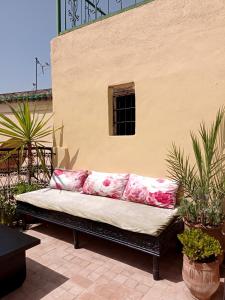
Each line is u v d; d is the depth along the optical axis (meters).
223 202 2.68
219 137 2.91
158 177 3.45
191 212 2.61
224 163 2.89
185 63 3.14
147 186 3.27
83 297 2.28
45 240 3.48
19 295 2.33
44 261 2.91
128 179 3.60
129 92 3.88
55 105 4.66
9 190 4.36
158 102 3.40
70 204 3.28
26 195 3.75
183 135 3.20
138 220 2.67
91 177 3.85
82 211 3.03
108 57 3.88
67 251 3.16
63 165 4.55
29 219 4.06
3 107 7.43
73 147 4.42
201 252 2.07
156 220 2.66
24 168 4.71
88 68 4.13
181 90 3.19
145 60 3.48
